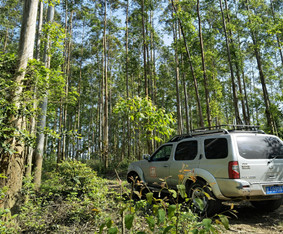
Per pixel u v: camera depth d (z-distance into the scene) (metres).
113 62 35.66
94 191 4.92
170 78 34.78
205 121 27.16
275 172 4.98
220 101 25.66
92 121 39.41
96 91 40.28
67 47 28.58
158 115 5.07
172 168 6.20
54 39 9.31
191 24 16.14
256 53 21.52
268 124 19.27
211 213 4.96
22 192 4.52
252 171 4.80
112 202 4.45
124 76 35.09
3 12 19.89
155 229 3.25
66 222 4.21
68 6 23.41
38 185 6.78
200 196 5.12
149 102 5.12
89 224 3.98
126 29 25.25
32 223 3.88
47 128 4.96
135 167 7.59
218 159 5.05
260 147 5.15
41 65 5.21
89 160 20.62
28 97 4.47
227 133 5.18
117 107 5.23
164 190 6.44
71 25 28.08
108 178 14.70
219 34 20.44
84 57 32.62
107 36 28.09
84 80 36.12
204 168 5.27
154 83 30.56
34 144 4.59
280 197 4.99
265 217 5.27
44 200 5.00
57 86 5.86
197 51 17.69
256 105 31.75
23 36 4.95
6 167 4.22
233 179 4.69
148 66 23.86
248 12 19.33
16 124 4.36
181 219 3.26
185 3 16.86
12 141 4.32
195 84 16.06
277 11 24.86
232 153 4.82
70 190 5.83
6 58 4.67
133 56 25.69
